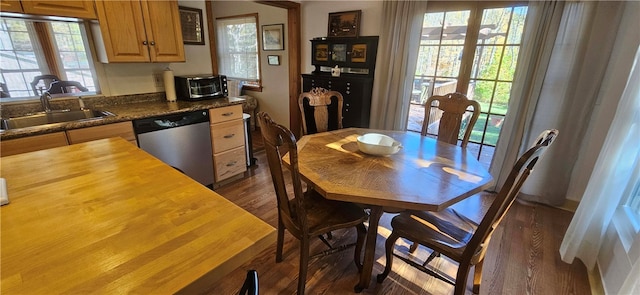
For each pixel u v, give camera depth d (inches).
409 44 114.0
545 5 84.5
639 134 57.4
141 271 23.7
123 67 96.8
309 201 65.0
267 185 113.0
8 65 77.2
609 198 62.6
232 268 25.9
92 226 29.5
